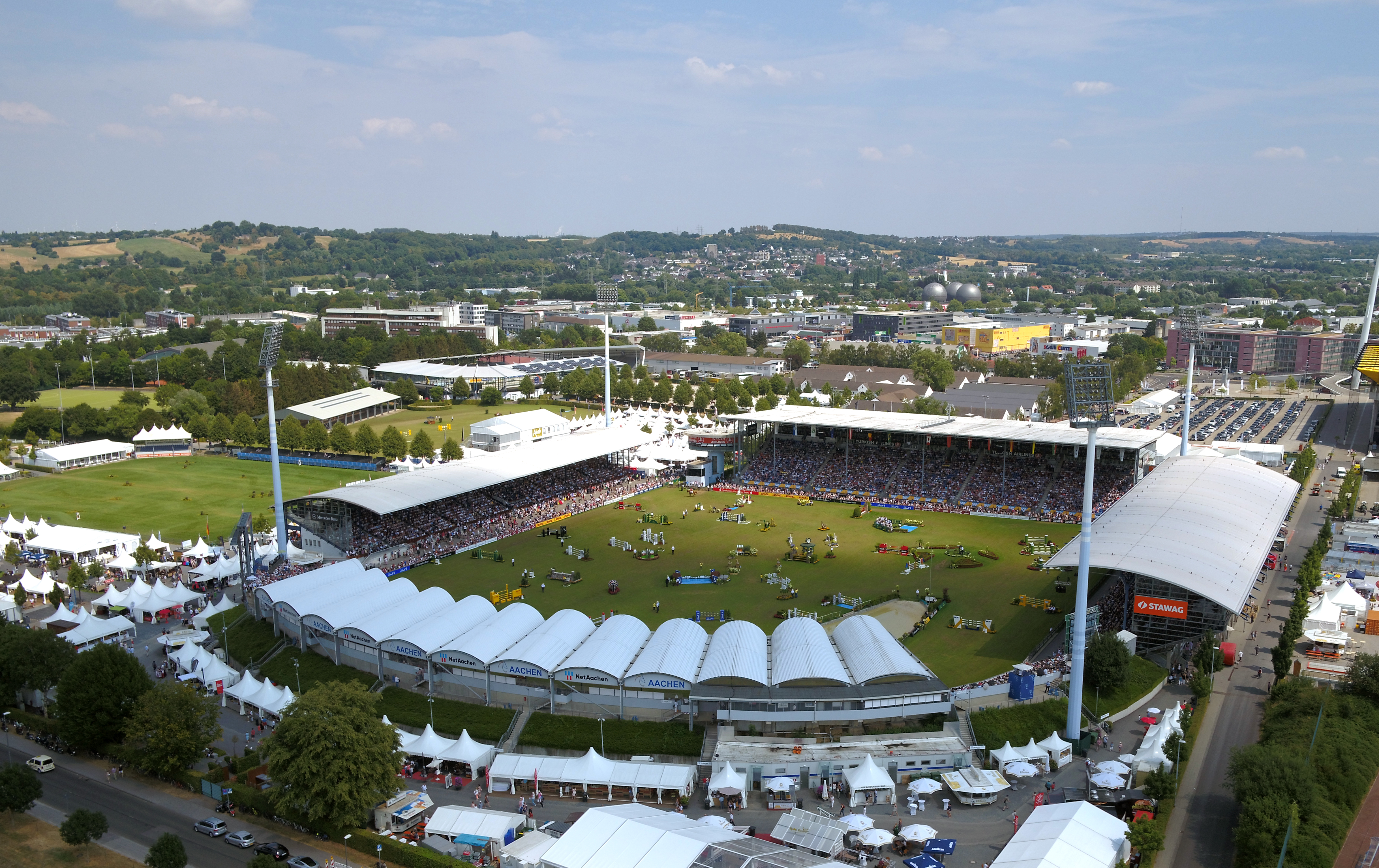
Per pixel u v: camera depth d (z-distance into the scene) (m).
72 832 84.62
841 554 183.38
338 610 131.50
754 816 92.25
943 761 98.94
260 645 136.12
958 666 125.94
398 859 85.62
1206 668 125.19
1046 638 136.25
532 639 120.12
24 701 120.31
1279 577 166.62
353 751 89.19
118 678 107.19
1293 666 127.38
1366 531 189.00
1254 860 80.25
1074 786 97.38
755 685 107.62
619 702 111.19
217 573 166.88
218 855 86.50
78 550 177.62
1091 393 102.00
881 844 83.69
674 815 87.31
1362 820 89.50
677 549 186.88
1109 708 113.06
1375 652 133.12
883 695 105.62
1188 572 128.25
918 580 165.75
